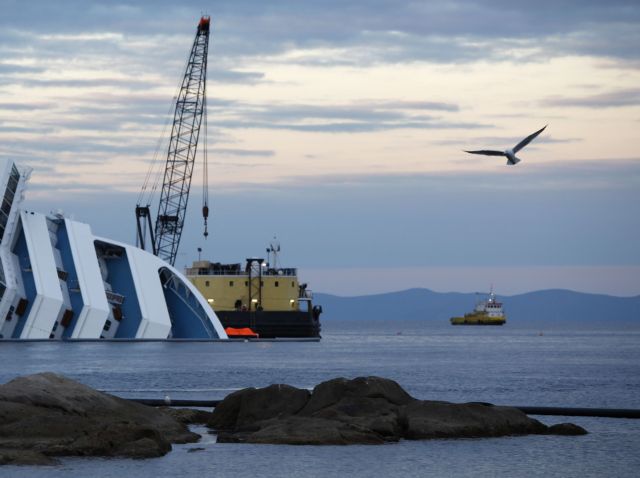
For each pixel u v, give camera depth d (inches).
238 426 2731.3
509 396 4109.3
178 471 2267.5
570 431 2741.1
